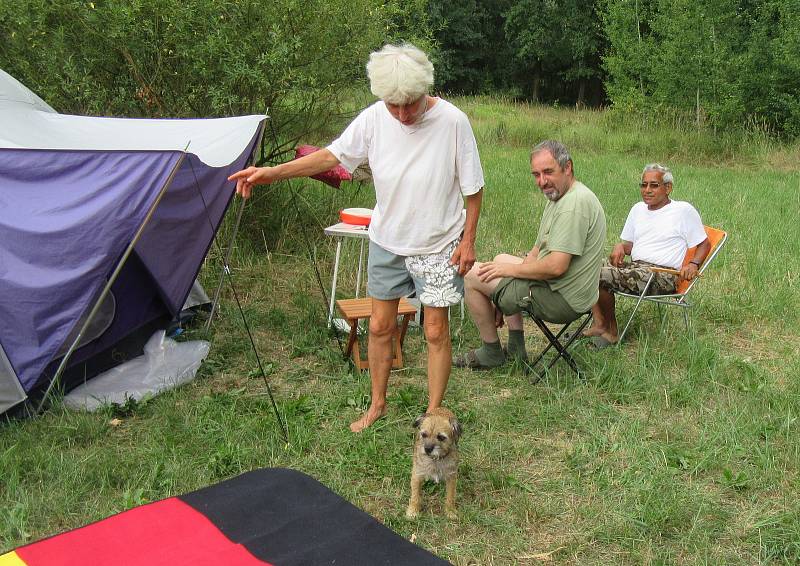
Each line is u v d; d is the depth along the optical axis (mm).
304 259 7199
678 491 3621
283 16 7188
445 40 33844
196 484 3594
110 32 6828
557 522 3412
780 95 17062
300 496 3211
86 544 2795
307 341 5465
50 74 7246
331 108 8188
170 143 4840
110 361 4914
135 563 2686
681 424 4340
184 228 5262
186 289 5465
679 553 3211
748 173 14297
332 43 7586
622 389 4781
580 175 13180
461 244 3910
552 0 32156
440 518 3395
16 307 3990
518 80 36969
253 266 7012
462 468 3779
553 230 4574
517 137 17234
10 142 4688
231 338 5578
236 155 4555
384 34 8234
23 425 4082
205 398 4508
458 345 5500
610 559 3168
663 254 5715
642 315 6172
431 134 3727
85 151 4145
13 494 3434
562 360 5242
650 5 20469
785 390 4754
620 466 3871
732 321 6203
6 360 4016
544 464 3922
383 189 3844
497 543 3244
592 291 4676
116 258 4082
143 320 5203
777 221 9516
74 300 4039
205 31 7043
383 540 2906
